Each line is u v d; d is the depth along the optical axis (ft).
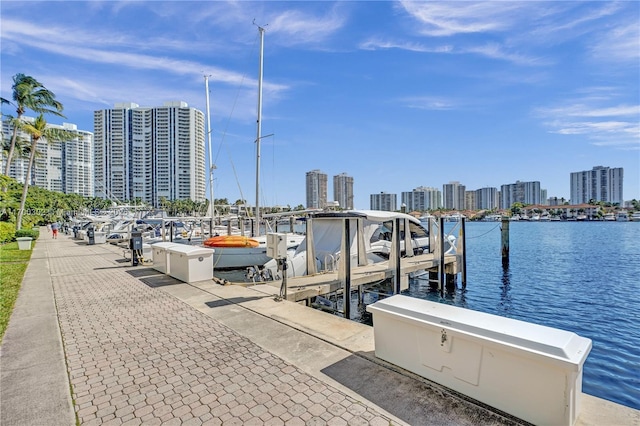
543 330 9.48
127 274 34.99
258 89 59.67
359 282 34.63
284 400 10.47
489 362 9.60
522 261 81.87
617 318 37.11
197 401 10.59
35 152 114.42
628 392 21.53
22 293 26.45
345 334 16.01
